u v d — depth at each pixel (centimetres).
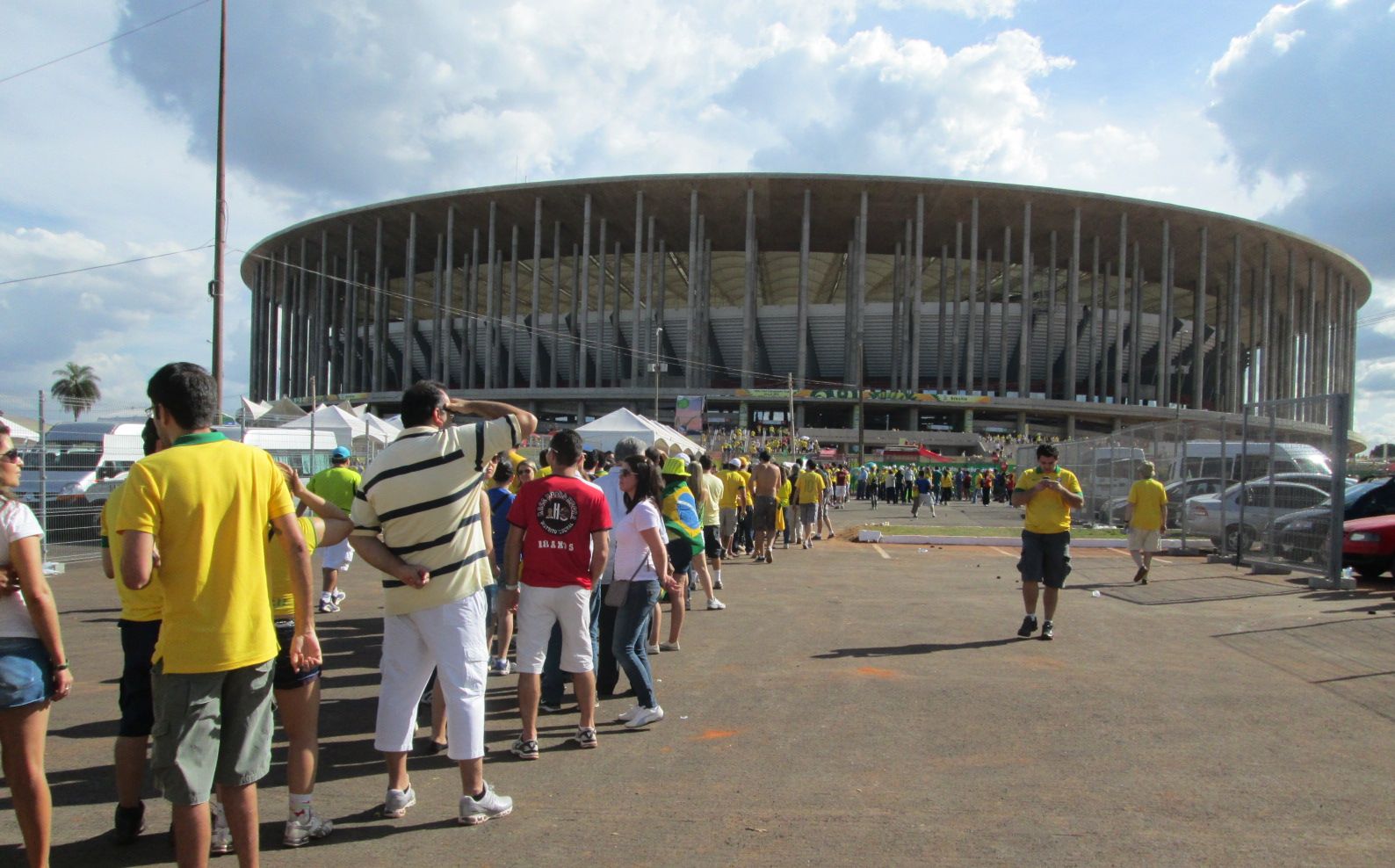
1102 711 622
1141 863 379
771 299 9519
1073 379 6875
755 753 536
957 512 3647
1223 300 8188
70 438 1806
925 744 548
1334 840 404
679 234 7612
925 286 8469
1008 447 6316
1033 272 7938
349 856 393
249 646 338
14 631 358
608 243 7775
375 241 7962
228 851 414
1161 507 1298
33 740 358
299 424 2247
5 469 364
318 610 1064
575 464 555
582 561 545
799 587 1286
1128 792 466
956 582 1335
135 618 420
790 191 6825
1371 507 1476
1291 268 7556
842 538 2202
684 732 582
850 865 376
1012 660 788
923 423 7494
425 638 434
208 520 329
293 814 406
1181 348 8188
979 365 7625
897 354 7206
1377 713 615
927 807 445
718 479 1221
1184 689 683
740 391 6762
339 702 661
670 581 640
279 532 361
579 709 602
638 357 7144
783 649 839
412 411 441
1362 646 844
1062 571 875
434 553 430
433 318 7700
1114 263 7712
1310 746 544
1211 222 7025
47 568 1414
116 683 719
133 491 320
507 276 8638
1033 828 418
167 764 323
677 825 424
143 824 427
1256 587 1259
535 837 411
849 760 520
